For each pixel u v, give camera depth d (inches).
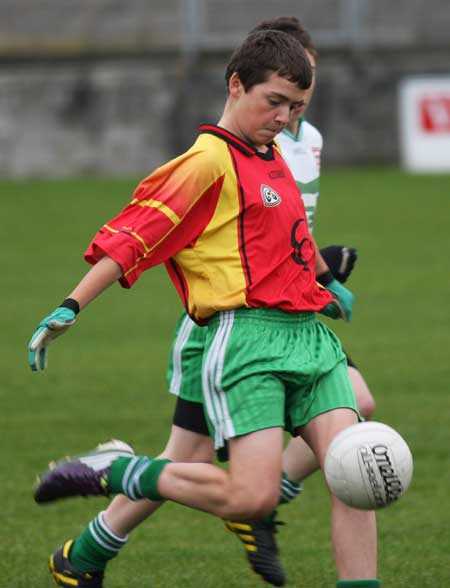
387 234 2031.3
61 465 554.6
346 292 636.1
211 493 523.8
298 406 542.0
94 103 2913.4
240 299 531.8
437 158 2783.0
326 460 512.4
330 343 553.0
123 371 1225.4
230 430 524.4
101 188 2669.8
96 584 609.3
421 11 2923.2
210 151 531.8
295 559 690.8
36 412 1066.1
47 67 3006.9
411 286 1643.7
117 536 597.0
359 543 531.8
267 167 549.6
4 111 2923.2
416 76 2888.8
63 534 746.8
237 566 678.5
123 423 1025.5
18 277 1739.7
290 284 543.2
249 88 531.8
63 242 2030.0
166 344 1349.7
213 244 535.8
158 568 675.4
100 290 521.3
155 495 534.6
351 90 2886.3
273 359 530.9
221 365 531.5
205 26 2984.7
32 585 639.8
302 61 527.5
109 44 3011.8
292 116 642.2
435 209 2262.6
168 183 528.4
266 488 517.7
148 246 525.3
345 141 2901.1
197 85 2901.1
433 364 1230.9
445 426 999.6
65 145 2923.2
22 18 3031.5
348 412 537.6
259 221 536.1
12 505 808.3
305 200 681.0
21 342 1350.9
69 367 1242.6
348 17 2935.5
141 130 2910.9
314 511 802.2
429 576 645.9
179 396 610.9
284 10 2962.6
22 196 2568.9
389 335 1369.3
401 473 503.8
